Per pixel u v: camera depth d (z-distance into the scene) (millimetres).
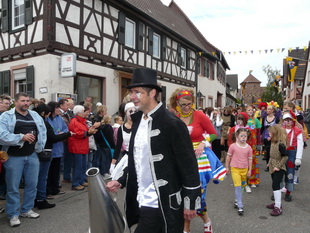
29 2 9742
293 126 5281
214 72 26609
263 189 6031
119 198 5281
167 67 16859
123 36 12547
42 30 9367
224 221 4230
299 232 3850
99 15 11227
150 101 2266
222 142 8992
